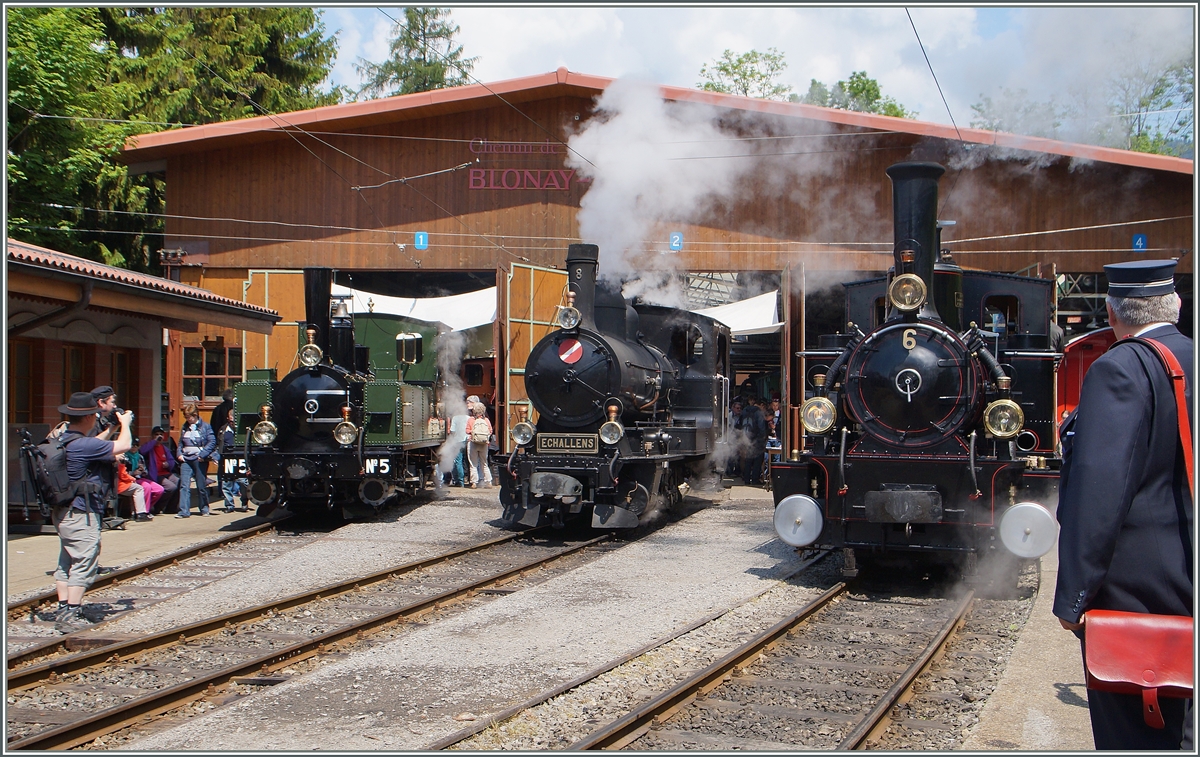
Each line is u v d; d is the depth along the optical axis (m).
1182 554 3.00
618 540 11.41
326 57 30.45
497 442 16.66
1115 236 16.86
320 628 7.22
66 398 12.58
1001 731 4.66
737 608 7.46
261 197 19.55
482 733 4.68
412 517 13.31
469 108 18.89
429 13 37.03
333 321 12.97
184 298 12.50
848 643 6.55
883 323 8.43
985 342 8.32
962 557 9.02
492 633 6.76
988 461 7.77
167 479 13.59
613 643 6.46
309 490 12.48
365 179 19.34
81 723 4.80
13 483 11.41
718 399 15.13
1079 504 2.95
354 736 4.69
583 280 11.66
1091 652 2.93
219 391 19.31
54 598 7.93
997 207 17.22
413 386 13.86
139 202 23.95
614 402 11.22
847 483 8.25
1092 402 3.04
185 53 26.03
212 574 9.23
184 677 5.97
